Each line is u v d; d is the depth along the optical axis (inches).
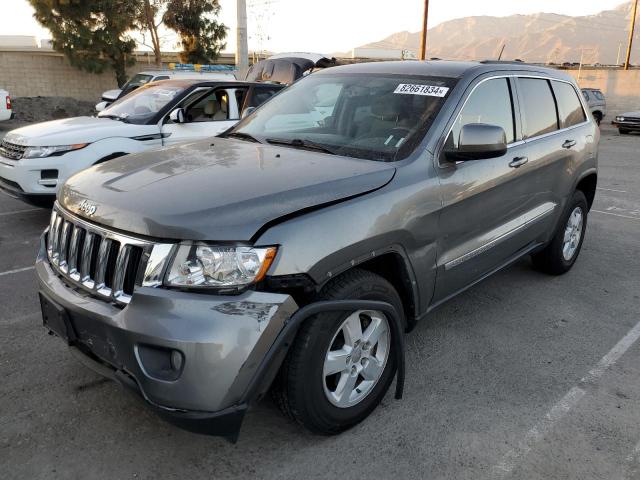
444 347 155.3
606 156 600.7
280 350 95.0
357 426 119.3
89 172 123.0
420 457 110.3
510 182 154.0
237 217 95.2
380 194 113.4
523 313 179.0
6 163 245.8
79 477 102.4
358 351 113.9
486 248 149.6
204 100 297.4
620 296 195.2
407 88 144.7
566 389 136.1
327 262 100.8
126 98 307.4
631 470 108.5
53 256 117.3
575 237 211.8
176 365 89.9
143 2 1009.5
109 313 96.1
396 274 122.7
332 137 139.6
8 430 114.3
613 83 1314.0
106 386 131.1
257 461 108.0
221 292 92.1
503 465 108.9
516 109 162.2
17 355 143.7
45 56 1028.5
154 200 100.2
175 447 111.2
